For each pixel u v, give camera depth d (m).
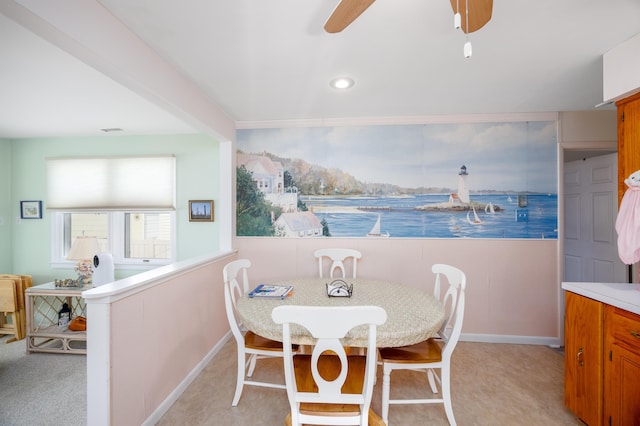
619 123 1.70
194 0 1.27
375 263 2.88
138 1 1.27
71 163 3.26
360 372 1.50
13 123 2.85
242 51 1.69
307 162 2.96
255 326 1.49
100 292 1.40
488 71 1.95
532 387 2.07
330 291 1.95
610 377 1.49
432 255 2.83
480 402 1.91
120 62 1.41
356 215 2.91
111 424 1.41
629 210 1.62
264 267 3.00
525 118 2.74
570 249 3.34
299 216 2.97
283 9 1.34
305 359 1.63
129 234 3.37
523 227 2.75
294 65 1.86
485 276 2.78
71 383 2.15
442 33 1.52
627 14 1.38
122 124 2.90
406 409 1.85
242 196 3.03
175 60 1.78
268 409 1.83
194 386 2.08
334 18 1.07
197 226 3.23
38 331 2.63
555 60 1.81
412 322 1.50
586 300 1.64
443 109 2.66
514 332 2.76
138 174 3.21
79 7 1.19
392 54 1.73
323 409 1.28
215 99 2.42
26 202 3.35
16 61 1.71
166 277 1.85
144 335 1.66
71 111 2.53
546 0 1.29
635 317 1.37
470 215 2.80
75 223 3.40
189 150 3.23
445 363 1.65
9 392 2.04
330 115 2.83
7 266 3.35
